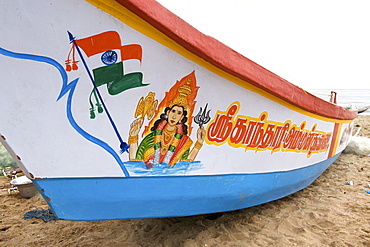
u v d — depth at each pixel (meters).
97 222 3.41
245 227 3.12
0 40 1.63
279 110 2.85
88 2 1.72
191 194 2.60
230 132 2.59
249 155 2.81
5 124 1.77
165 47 2.02
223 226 3.12
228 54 2.19
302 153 3.51
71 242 2.90
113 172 2.18
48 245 2.85
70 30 1.75
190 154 2.44
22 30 1.66
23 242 2.90
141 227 3.24
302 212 3.47
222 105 2.44
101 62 1.89
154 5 1.81
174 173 2.42
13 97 1.75
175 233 3.02
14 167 5.22
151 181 2.35
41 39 1.71
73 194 2.12
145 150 2.24
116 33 1.86
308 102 3.07
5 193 4.38
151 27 1.90
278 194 3.51
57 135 1.93
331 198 3.96
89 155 2.06
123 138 2.13
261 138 2.83
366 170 5.45
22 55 1.70
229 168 2.72
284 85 2.68
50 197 2.06
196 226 3.16
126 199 2.31
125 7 1.79
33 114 1.83
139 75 2.03
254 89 2.53
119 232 3.14
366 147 6.80
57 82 1.82
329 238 2.83
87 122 1.98
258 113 2.70
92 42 1.83
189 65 2.16
